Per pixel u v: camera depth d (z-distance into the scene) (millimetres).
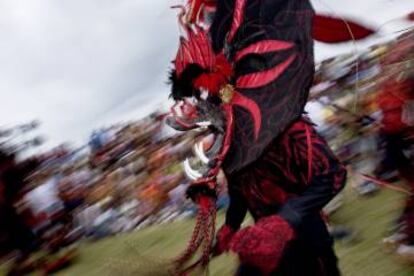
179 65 2408
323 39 2820
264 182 2371
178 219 7402
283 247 2193
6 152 6801
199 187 2367
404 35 3600
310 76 2232
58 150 8578
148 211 7844
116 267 2398
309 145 2277
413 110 3637
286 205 2273
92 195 8078
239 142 2318
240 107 2307
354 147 5164
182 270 2402
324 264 2393
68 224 7426
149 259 2398
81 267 6277
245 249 2182
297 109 2232
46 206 7414
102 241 7410
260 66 2279
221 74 2342
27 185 7055
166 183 7891
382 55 3791
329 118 5855
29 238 6863
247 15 2305
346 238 4215
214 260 4539
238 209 2547
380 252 3818
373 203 4809
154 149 8375
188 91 2441
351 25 2787
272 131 2250
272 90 2254
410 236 3635
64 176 8047
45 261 6730
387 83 3680
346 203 4992
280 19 2266
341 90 5398
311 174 2279
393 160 3797
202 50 2354
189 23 2422
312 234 2332
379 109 3820
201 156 2391
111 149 8734
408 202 3686
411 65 3582
